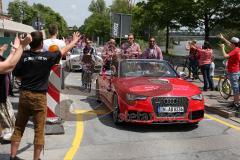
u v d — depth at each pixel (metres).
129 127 8.71
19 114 5.97
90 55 14.41
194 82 17.69
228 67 10.59
